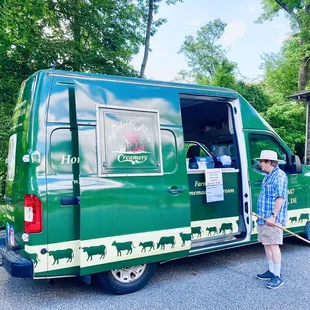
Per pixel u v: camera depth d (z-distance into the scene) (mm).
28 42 10578
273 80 21609
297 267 4395
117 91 3486
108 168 3322
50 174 3121
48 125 3158
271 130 4980
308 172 5359
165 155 3730
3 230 4930
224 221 4492
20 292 3668
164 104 3811
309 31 17531
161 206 3637
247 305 3277
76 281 3998
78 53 11430
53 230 3084
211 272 4273
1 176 8680
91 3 12664
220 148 5141
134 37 14289
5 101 10312
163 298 3467
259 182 4688
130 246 3410
